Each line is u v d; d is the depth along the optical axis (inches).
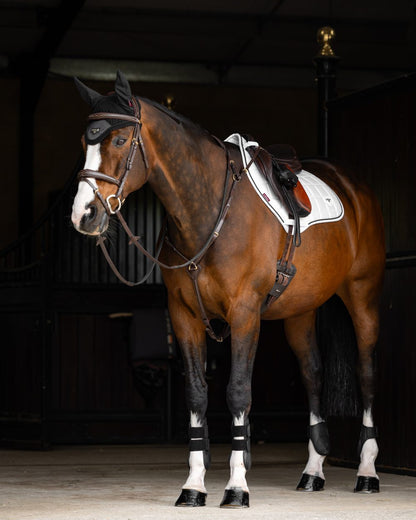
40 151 691.4
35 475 275.9
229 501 202.2
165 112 199.3
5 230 685.9
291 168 230.8
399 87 284.8
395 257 283.0
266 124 717.3
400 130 285.1
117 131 187.0
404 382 277.9
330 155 313.3
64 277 383.9
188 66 708.7
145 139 193.3
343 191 249.4
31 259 536.1
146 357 363.9
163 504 211.2
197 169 200.2
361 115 300.7
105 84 698.2
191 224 200.8
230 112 713.0
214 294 203.8
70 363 381.4
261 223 207.0
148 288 387.2
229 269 201.5
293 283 219.1
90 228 182.9
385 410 284.2
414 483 256.7
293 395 394.6
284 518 191.0
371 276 250.7
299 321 245.9
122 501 216.8
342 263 235.3
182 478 266.5
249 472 284.7
